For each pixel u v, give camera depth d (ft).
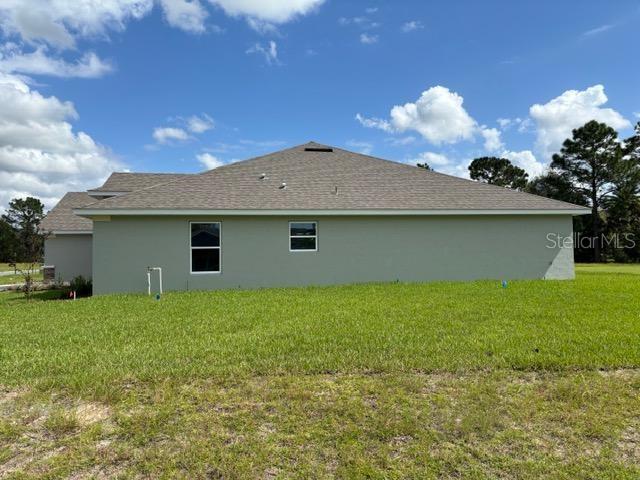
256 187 44.52
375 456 9.31
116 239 38.40
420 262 44.73
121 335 20.31
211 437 10.20
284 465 9.00
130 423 10.89
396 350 17.19
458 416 11.15
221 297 33.14
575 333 19.92
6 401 12.56
